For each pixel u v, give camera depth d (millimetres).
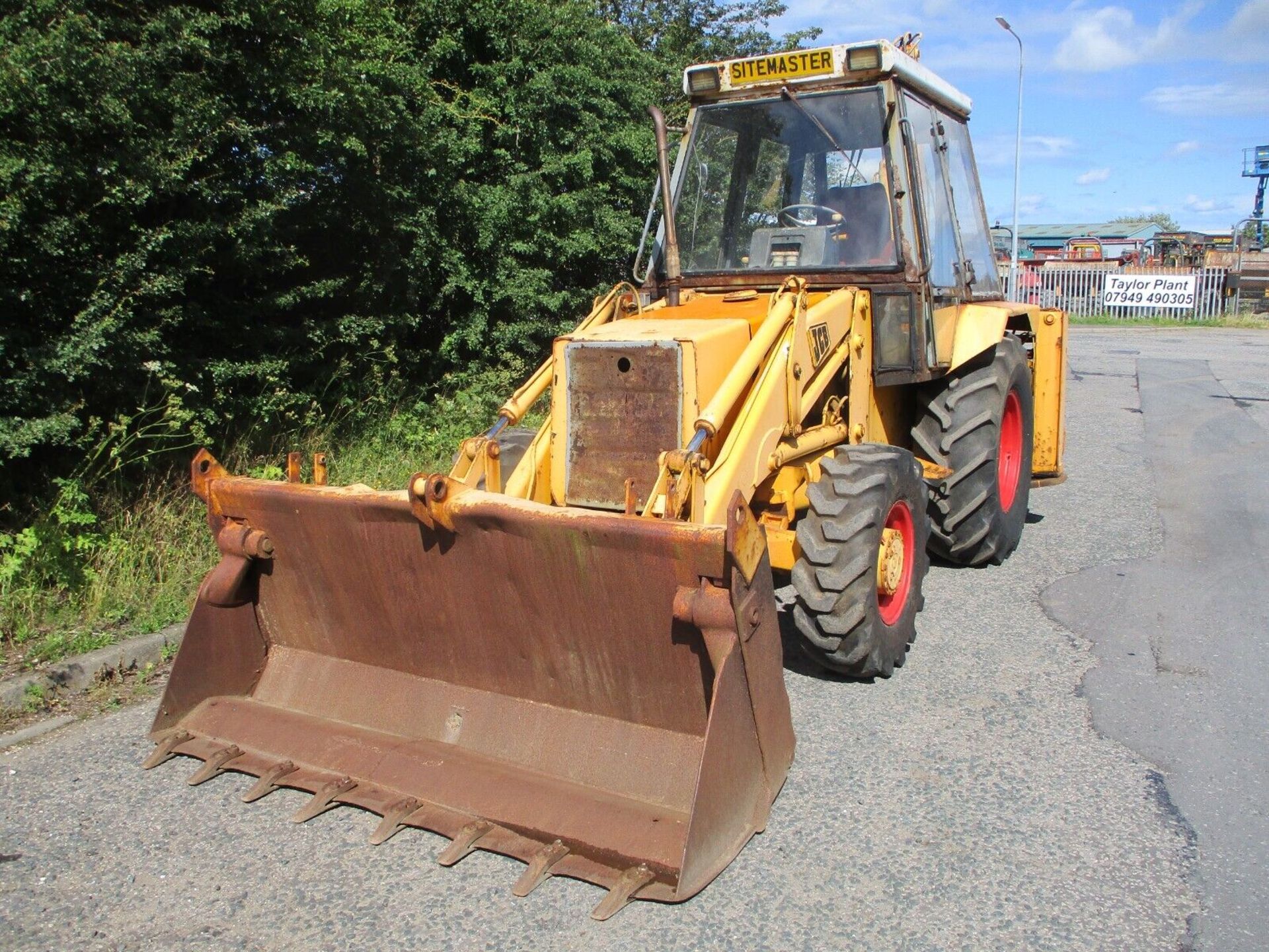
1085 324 28422
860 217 5215
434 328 10055
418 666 4043
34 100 5387
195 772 4012
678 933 3041
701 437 3840
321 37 7188
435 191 9141
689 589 3283
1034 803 3689
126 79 5691
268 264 7410
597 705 3668
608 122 10461
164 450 6207
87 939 3074
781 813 3656
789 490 4676
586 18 10664
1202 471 9125
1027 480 6910
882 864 3348
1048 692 4602
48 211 5680
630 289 5281
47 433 5500
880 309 5133
